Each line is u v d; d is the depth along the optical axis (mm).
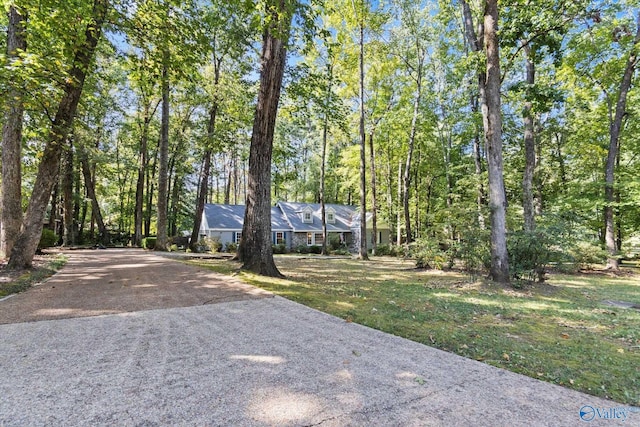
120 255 15680
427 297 6836
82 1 7336
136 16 8594
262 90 8797
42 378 2766
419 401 2486
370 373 2963
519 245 9047
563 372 3092
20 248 8422
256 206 8781
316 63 18672
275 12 7125
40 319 4520
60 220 25516
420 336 4070
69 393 2516
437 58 19344
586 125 17594
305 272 10812
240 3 7641
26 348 3443
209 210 28281
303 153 39219
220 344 3639
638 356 3613
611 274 13438
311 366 3092
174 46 9148
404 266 14438
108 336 3857
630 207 17000
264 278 8125
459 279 9836
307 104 14086
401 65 19828
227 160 35594
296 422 2170
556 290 8633
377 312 5230
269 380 2787
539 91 8578
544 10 8180
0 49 9867
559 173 21391
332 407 2373
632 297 8258
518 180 20484
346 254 24406
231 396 2506
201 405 2367
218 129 18719
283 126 24312
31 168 16984
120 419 2176
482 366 3189
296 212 30906
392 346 3680
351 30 18078
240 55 15133
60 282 7445
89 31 8367
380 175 28938
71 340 3705
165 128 19078
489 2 8586
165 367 3018
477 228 10078
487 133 8883
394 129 21781
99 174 27125
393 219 28125
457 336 4113
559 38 8992
